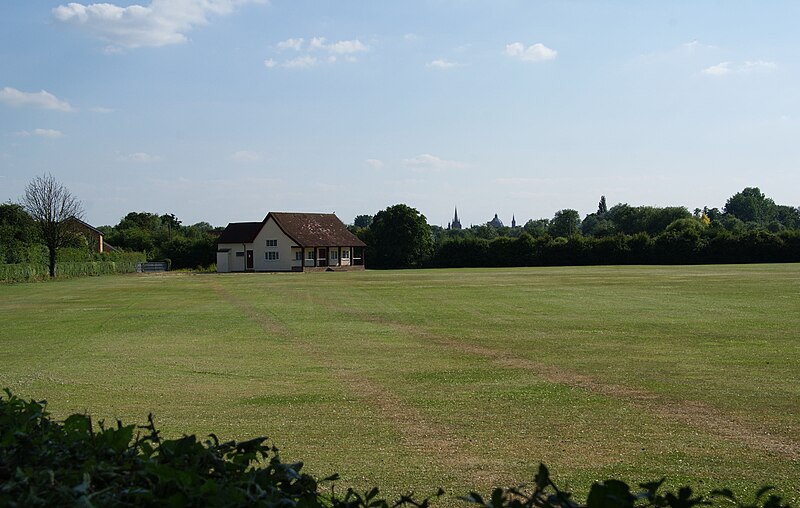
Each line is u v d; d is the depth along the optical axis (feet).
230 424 34.81
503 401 40.09
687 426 34.04
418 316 91.35
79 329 78.84
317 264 299.17
